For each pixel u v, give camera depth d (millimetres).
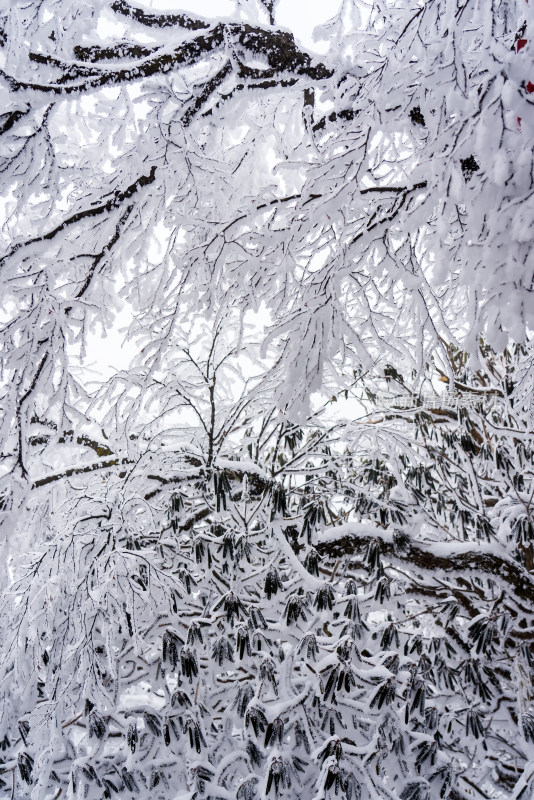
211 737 3686
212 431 4047
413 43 2410
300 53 2939
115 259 3242
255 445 4504
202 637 3672
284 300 3064
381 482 4781
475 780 5441
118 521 3785
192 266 3043
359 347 2639
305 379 2551
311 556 3846
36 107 2678
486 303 2096
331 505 5168
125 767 3211
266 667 3367
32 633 3307
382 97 2527
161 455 4113
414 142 2795
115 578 3361
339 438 4555
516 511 4500
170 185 3092
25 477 2721
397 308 3486
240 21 2867
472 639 3906
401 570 4668
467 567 4125
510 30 2742
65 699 3445
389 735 3295
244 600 4098
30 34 2850
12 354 2656
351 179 2627
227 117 3225
